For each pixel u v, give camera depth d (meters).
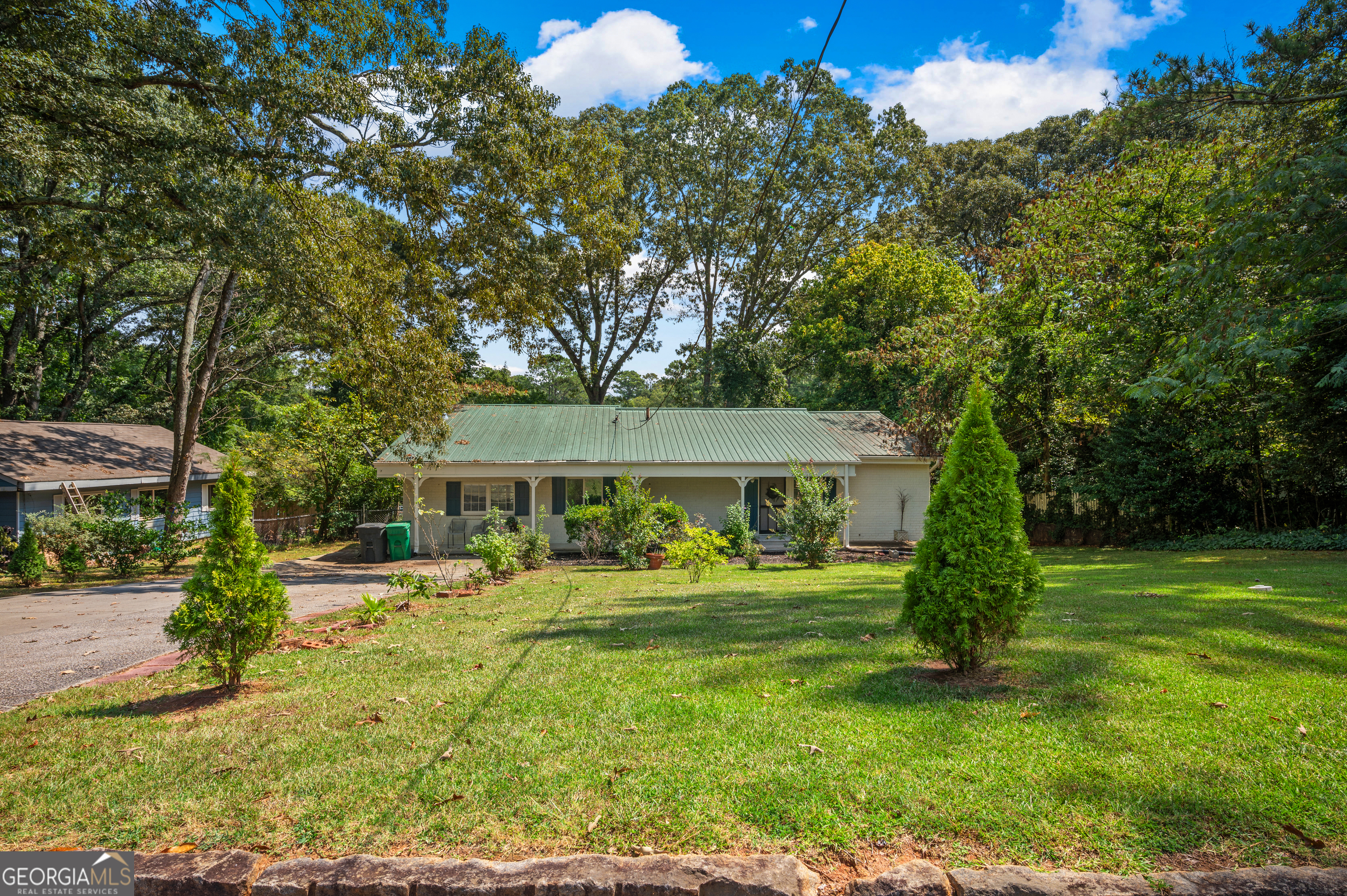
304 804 3.26
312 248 13.05
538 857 2.73
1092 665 5.20
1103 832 2.81
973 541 4.93
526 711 4.51
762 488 22.73
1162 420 19.22
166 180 10.69
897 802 3.10
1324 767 3.32
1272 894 2.36
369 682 5.36
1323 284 7.30
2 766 3.86
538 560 16.30
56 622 9.21
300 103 10.72
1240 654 5.42
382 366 15.35
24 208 11.73
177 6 10.31
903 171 35.69
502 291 14.38
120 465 22.09
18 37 8.96
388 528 18.77
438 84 11.80
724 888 2.47
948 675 5.09
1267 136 11.11
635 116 35.81
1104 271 18.66
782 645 6.30
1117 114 11.06
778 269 38.16
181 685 5.51
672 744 3.85
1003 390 21.91
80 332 28.97
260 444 24.42
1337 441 15.00
